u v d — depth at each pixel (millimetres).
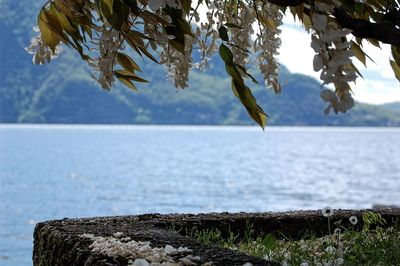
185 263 3506
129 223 5074
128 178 50750
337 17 3205
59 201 35594
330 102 2736
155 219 5430
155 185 44781
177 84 3791
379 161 82812
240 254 3746
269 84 4062
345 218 5734
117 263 3639
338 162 78938
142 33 3299
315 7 2916
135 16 3307
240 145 132000
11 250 21531
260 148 119375
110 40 3328
